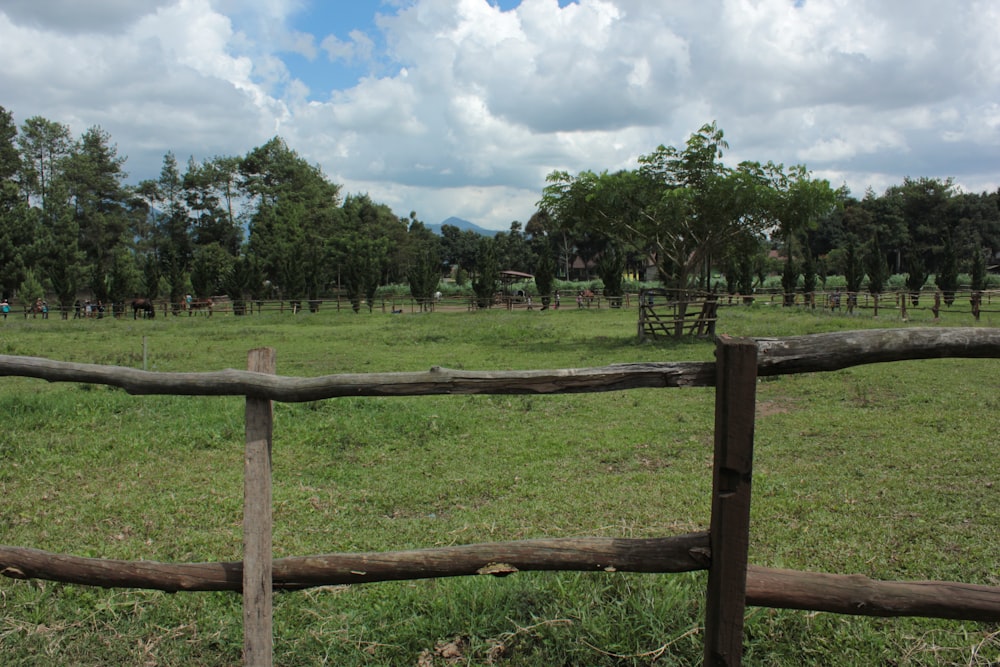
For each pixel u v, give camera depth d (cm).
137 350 1625
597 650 297
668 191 1667
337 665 296
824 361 221
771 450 652
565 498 519
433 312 3488
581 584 342
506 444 690
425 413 816
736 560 223
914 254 3600
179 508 496
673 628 305
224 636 315
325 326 2589
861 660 288
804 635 303
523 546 244
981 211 7238
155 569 269
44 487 553
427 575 250
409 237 7994
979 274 3516
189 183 7106
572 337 1858
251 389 258
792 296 3169
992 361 1159
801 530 438
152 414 804
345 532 451
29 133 6344
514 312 3366
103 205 6631
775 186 1725
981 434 668
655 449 667
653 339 1756
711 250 1892
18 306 4659
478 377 245
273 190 7069
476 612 324
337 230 6794
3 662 296
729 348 216
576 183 1867
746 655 292
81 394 913
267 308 4091
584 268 9094
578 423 778
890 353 222
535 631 312
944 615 227
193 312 3741
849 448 646
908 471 565
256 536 259
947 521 450
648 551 235
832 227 7550
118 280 3806
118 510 493
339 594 350
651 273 7462
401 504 518
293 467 619
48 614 330
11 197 5300
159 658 302
